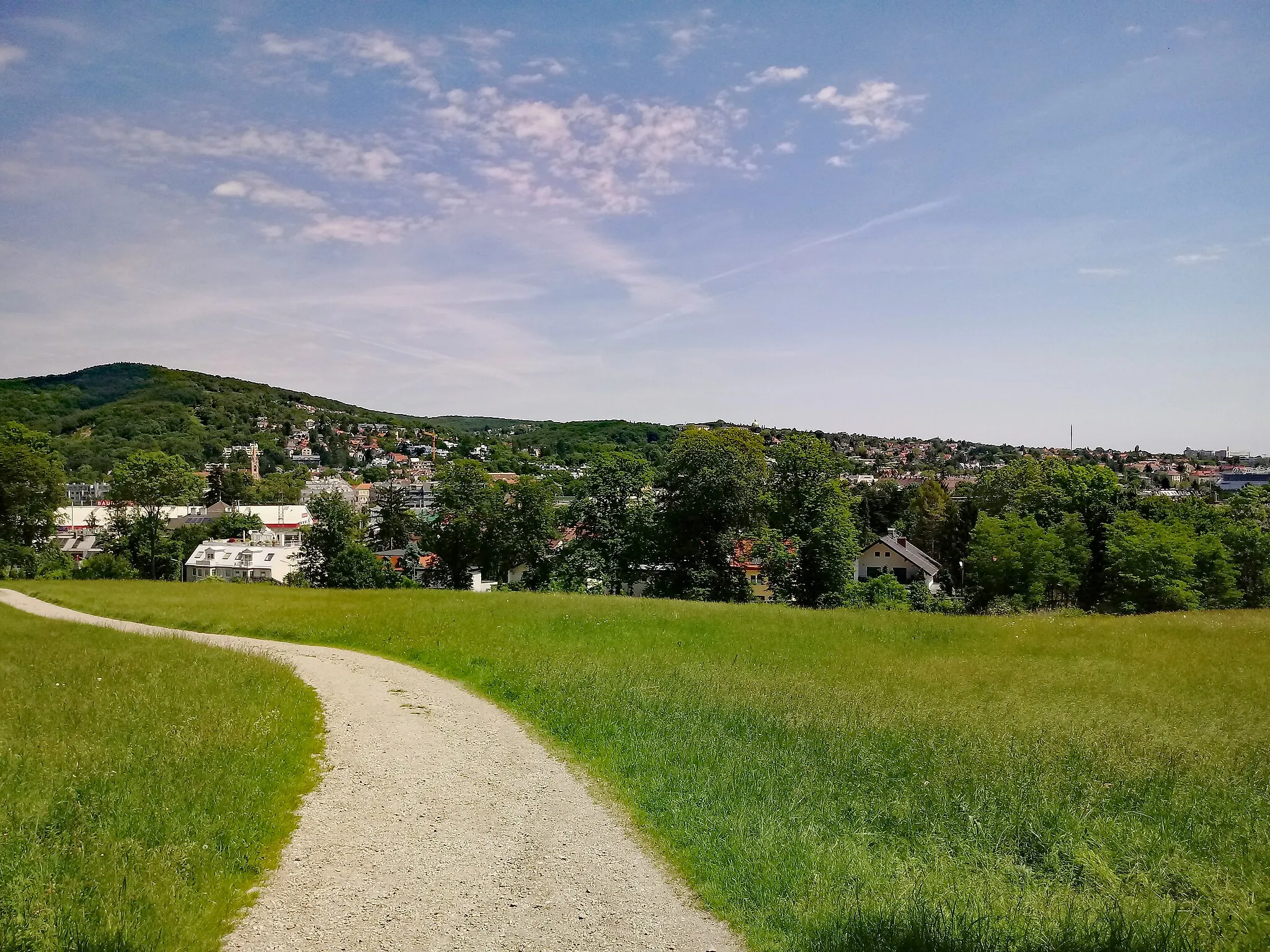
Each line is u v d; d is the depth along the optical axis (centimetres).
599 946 630
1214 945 619
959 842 821
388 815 922
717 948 628
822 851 792
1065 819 870
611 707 1406
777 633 2519
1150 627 2620
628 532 5259
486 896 717
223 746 1086
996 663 2059
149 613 3144
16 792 870
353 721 1373
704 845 816
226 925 655
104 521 12594
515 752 1189
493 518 5903
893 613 3002
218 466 15212
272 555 9725
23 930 589
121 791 881
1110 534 6031
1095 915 663
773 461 5819
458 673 1864
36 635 2308
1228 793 966
